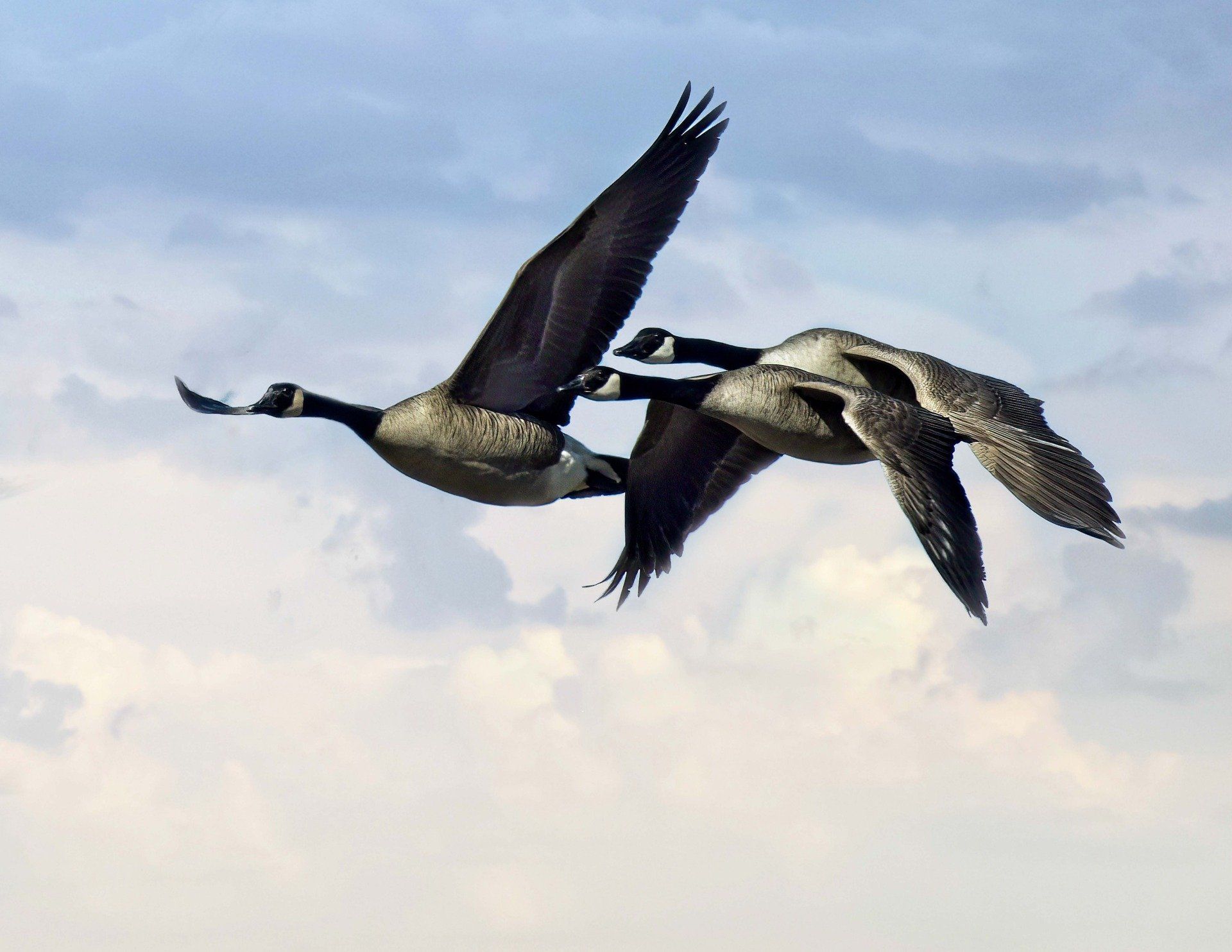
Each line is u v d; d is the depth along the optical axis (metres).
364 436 17.20
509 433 17.44
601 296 17.72
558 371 17.77
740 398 17.58
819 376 17.48
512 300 17.33
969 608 15.37
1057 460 16.56
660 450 19.73
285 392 16.98
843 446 17.77
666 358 20.41
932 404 17.23
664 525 19.64
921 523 15.44
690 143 17.95
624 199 17.62
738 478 20.02
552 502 17.97
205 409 17.09
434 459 17.25
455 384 17.39
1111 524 16.02
